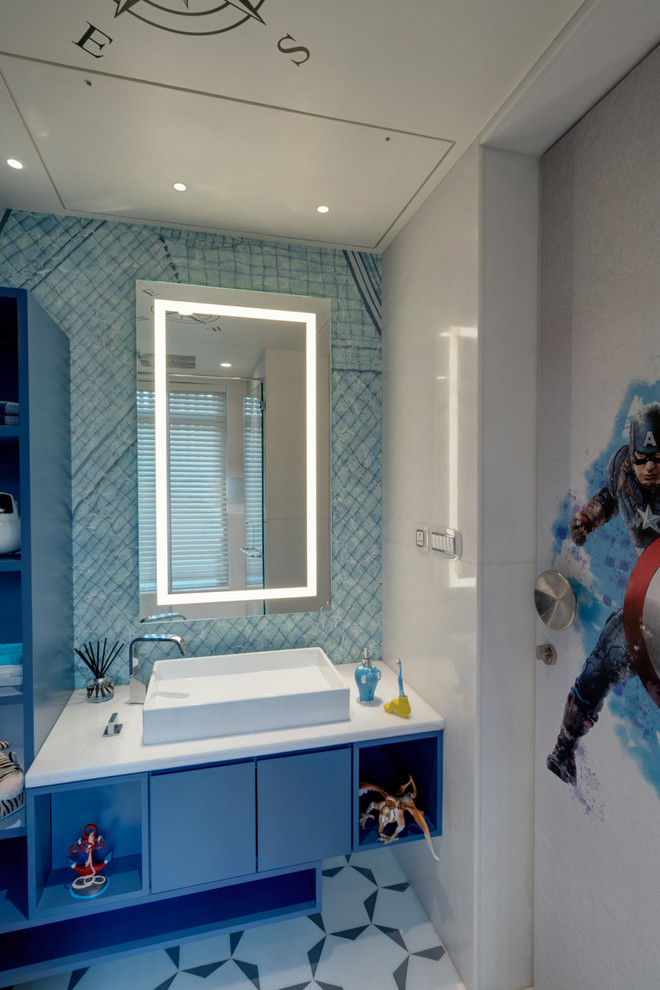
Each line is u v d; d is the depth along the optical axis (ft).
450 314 5.48
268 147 5.03
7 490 5.83
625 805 4.11
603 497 4.33
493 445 5.03
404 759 6.63
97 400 6.38
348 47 3.88
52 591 5.49
